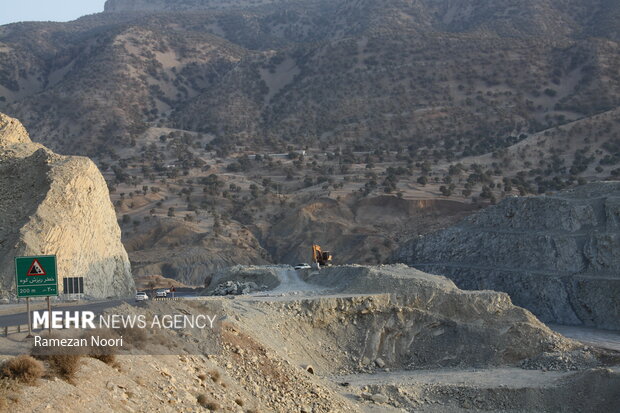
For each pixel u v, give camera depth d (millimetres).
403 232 169875
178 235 167375
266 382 34719
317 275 73938
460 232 121688
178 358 29578
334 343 57125
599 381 52531
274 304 56031
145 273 147250
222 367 32812
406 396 50062
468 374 56875
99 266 66812
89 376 23047
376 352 57938
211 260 154750
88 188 68125
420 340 60812
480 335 61906
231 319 40875
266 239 176875
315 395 36594
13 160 68500
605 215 104875
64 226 62156
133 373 25406
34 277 26906
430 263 121375
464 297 63812
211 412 26875
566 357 60000
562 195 115938
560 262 103312
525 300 102000
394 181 196125
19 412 19516
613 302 91938
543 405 51844
